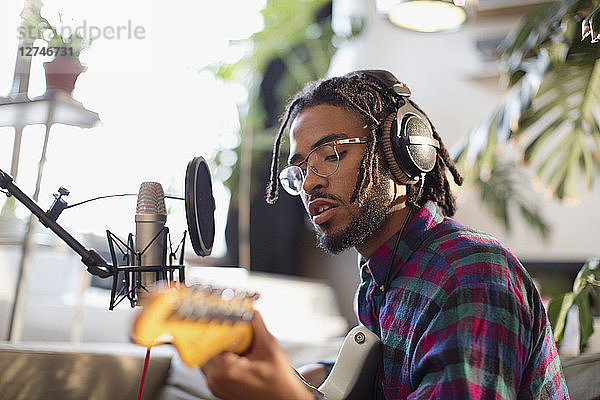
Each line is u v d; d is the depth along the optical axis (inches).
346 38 144.8
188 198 37.9
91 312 94.3
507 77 81.4
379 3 107.4
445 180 45.9
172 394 58.3
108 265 37.7
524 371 37.2
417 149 41.4
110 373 55.9
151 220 38.6
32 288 90.9
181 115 109.5
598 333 64.7
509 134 85.0
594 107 102.2
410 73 165.8
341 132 41.8
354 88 42.8
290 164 43.9
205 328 23.8
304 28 127.0
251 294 26.9
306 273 150.6
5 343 56.0
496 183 144.3
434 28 109.7
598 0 60.6
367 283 45.1
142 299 37.7
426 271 38.7
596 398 45.1
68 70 67.9
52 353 53.5
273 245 141.4
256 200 139.1
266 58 125.6
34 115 69.6
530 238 150.6
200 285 26.3
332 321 116.6
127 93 98.3
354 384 38.7
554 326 54.7
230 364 24.7
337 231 41.5
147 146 102.3
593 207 146.2
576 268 145.9
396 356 38.3
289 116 48.0
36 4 69.2
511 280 36.0
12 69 68.4
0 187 37.5
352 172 41.4
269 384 24.8
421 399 32.7
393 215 42.2
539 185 98.3
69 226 87.3
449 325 34.2
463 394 31.7
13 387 51.3
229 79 121.4
